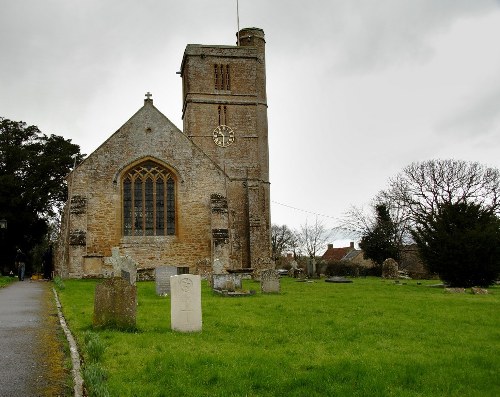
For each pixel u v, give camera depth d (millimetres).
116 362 9664
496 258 31391
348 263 63906
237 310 17906
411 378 8914
